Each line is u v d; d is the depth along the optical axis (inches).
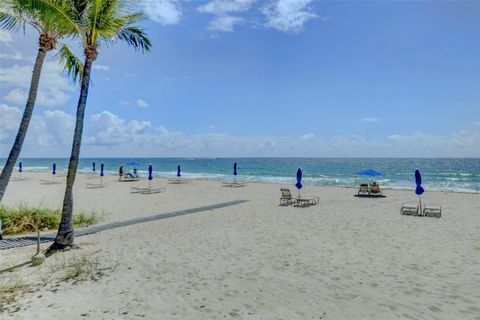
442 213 541.6
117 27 357.7
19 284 237.3
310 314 189.8
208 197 810.8
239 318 185.6
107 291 224.8
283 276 252.5
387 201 705.6
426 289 223.8
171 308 198.7
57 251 322.7
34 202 711.7
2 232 395.2
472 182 1368.1
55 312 193.6
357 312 191.5
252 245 344.5
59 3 308.0
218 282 240.8
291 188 1011.9
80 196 831.1
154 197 813.9
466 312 189.2
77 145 337.1
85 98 337.7
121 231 421.4
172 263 285.7
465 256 296.4
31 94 328.8
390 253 309.9
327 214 540.1
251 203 691.4
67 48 391.2
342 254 309.0
